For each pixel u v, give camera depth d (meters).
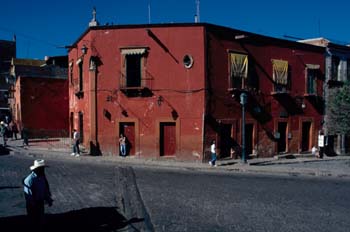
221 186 15.95
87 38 26.23
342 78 33.22
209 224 10.28
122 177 17.58
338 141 32.47
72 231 9.55
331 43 32.06
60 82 38.03
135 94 25.23
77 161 23.48
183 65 24.66
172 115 24.81
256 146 27.30
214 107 24.94
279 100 28.73
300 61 30.12
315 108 31.45
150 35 24.84
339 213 11.75
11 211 11.17
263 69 27.62
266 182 17.50
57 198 12.93
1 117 50.94
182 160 24.75
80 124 28.94
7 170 18.53
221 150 25.55
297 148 30.17
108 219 10.58
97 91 25.64
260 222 10.57
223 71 25.34
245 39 26.50
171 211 11.54
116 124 25.52
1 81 51.53
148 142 25.14
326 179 19.33
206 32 24.56
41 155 25.61
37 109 37.00
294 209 12.15
